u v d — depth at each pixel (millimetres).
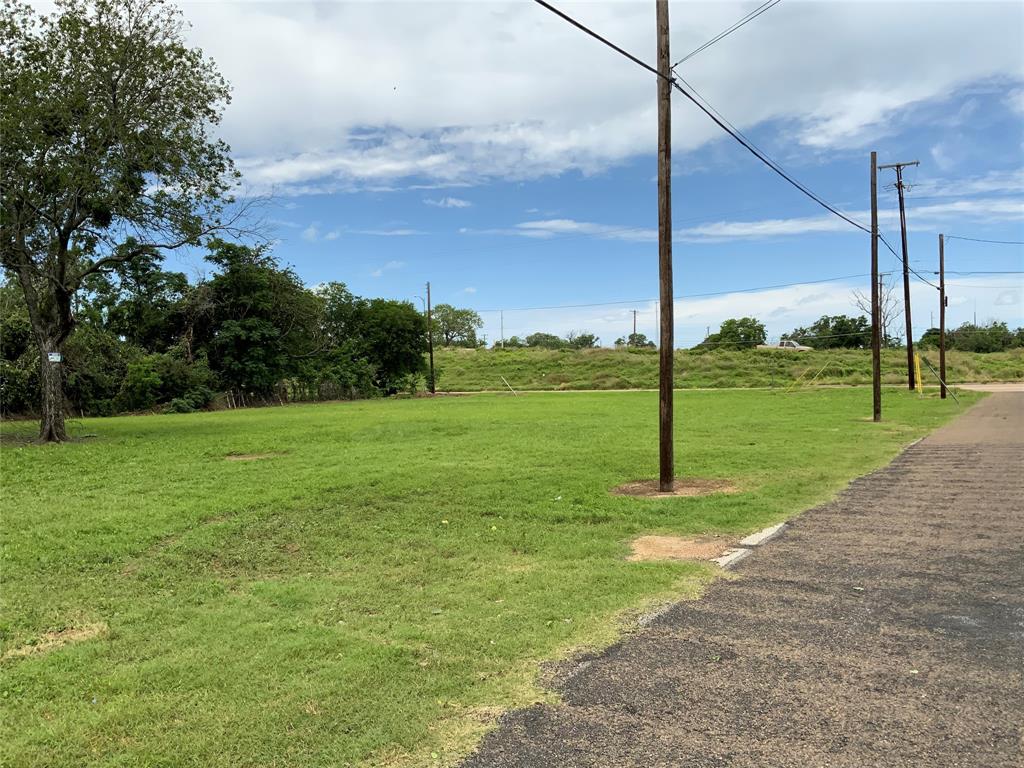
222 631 5398
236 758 3547
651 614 5512
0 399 33594
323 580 6801
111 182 20453
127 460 15586
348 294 60500
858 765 3312
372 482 11570
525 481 11758
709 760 3389
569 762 3410
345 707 4055
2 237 20062
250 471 13438
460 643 5008
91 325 42281
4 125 18453
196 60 21969
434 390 61344
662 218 11094
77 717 4004
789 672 4371
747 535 8180
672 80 10969
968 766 3283
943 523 8438
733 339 91312
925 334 88688
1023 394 37438
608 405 34406
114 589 6566
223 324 47594
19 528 8773
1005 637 4840
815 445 16531
